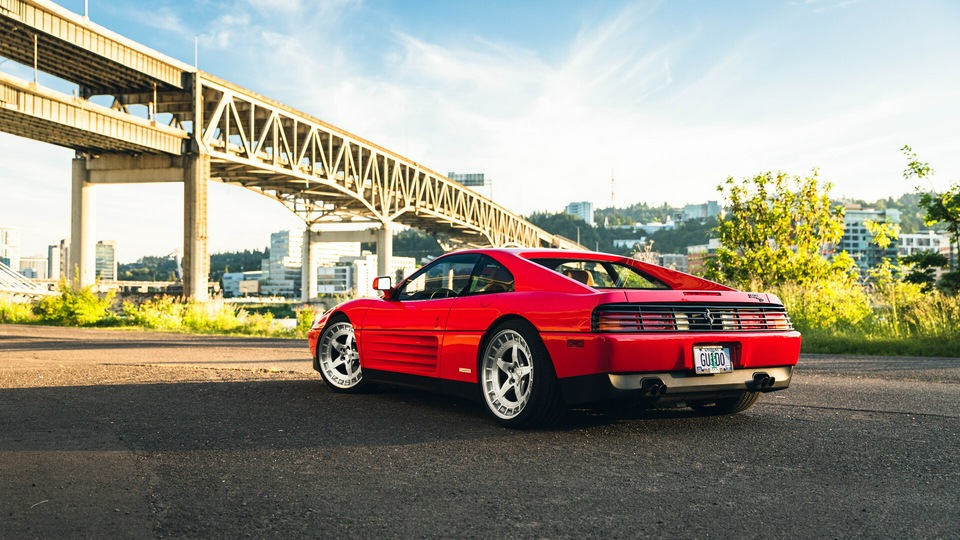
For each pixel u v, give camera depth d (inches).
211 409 207.5
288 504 116.6
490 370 185.9
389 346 219.1
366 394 237.1
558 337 167.9
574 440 165.3
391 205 3368.6
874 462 143.6
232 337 636.1
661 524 106.3
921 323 463.8
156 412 202.4
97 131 1647.4
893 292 550.6
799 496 120.2
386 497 120.3
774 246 702.5
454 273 210.2
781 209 685.9
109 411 203.9
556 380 171.5
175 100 1999.3
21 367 326.3
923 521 107.0
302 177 2466.8
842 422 187.2
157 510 113.1
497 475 134.3
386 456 149.6
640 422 187.9
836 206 681.0
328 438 167.5
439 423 186.4
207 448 157.0
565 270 198.5
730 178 715.4
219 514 111.3
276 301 2861.7
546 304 172.4
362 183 2915.8
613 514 111.2
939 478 131.2
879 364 342.0
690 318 170.9
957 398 228.1
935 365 335.0
